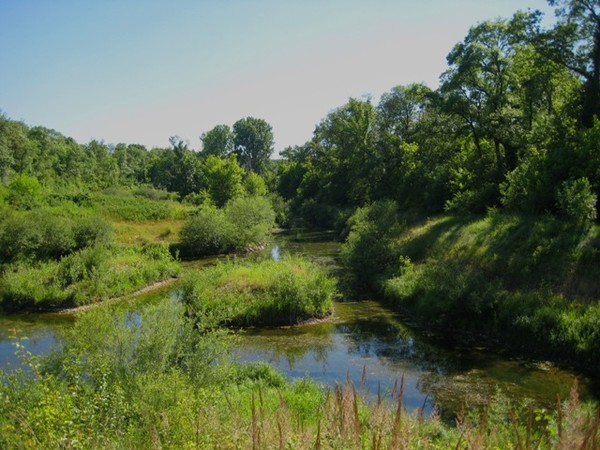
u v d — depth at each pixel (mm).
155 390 8508
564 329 16031
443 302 20469
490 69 31781
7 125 67562
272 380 13312
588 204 22031
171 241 45156
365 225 31172
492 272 21953
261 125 125500
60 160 84062
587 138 24625
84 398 7617
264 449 4746
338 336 19672
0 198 44094
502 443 6074
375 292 26859
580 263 19484
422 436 5285
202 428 6270
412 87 37312
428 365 16047
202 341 12031
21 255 32344
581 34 28016
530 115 32906
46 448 5793
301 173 92375
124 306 24625
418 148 48406
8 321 22922
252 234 45656
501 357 16547
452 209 34938
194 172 89188
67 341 11977
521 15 30391
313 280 23125
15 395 7914
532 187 26312
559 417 3781
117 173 89688
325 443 4809
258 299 21984
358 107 61219
